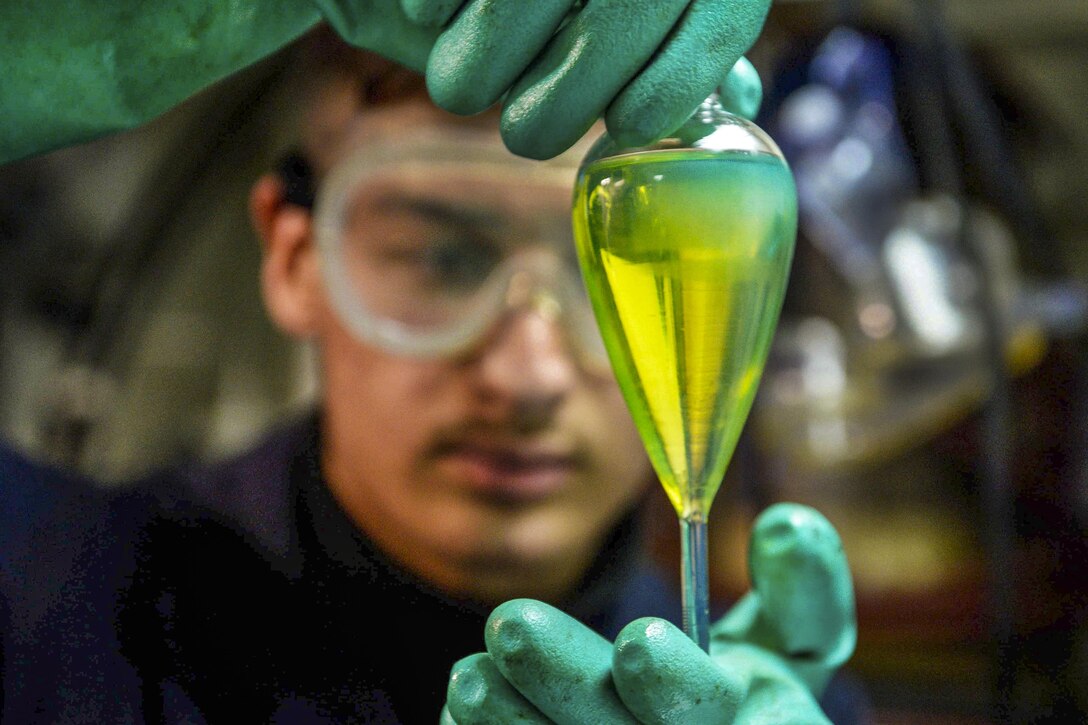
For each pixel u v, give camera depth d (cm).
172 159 65
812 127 48
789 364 51
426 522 45
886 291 48
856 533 64
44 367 66
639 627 19
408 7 21
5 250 67
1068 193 71
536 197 45
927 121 50
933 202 50
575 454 46
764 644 26
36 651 41
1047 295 53
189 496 45
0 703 41
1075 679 61
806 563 25
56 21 24
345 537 45
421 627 44
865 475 63
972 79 51
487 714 20
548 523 46
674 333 19
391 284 44
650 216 19
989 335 48
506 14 19
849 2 50
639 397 20
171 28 24
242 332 67
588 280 21
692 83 19
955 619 63
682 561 21
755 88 23
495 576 46
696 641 20
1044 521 62
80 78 24
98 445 64
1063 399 62
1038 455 62
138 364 66
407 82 45
